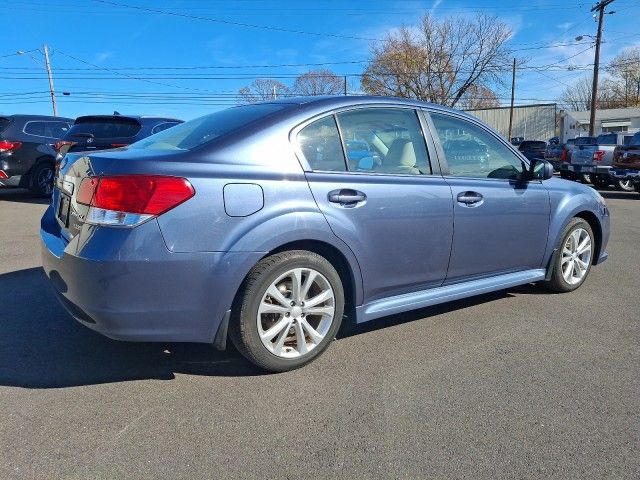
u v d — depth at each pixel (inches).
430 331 160.6
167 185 111.1
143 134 386.9
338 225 130.1
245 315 121.6
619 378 131.4
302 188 126.0
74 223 121.4
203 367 134.1
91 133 395.9
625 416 114.4
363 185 135.8
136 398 119.0
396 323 166.9
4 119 436.5
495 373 133.5
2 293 189.6
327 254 135.0
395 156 146.5
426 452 101.4
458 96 1991.9
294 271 126.5
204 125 141.6
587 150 655.1
